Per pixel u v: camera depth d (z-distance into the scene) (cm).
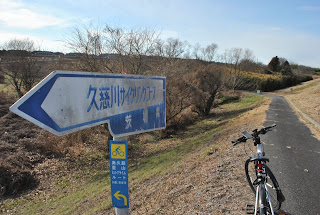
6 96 2389
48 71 2000
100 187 991
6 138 1531
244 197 413
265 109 2058
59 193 1045
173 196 500
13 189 1062
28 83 2491
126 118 241
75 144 1620
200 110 2519
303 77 6419
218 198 426
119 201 238
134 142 1761
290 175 530
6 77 2581
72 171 1288
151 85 281
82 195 927
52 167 1302
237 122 1644
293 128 1131
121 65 1583
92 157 1468
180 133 1959
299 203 403
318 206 394
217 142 1153
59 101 164
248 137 329
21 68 2428
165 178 708
